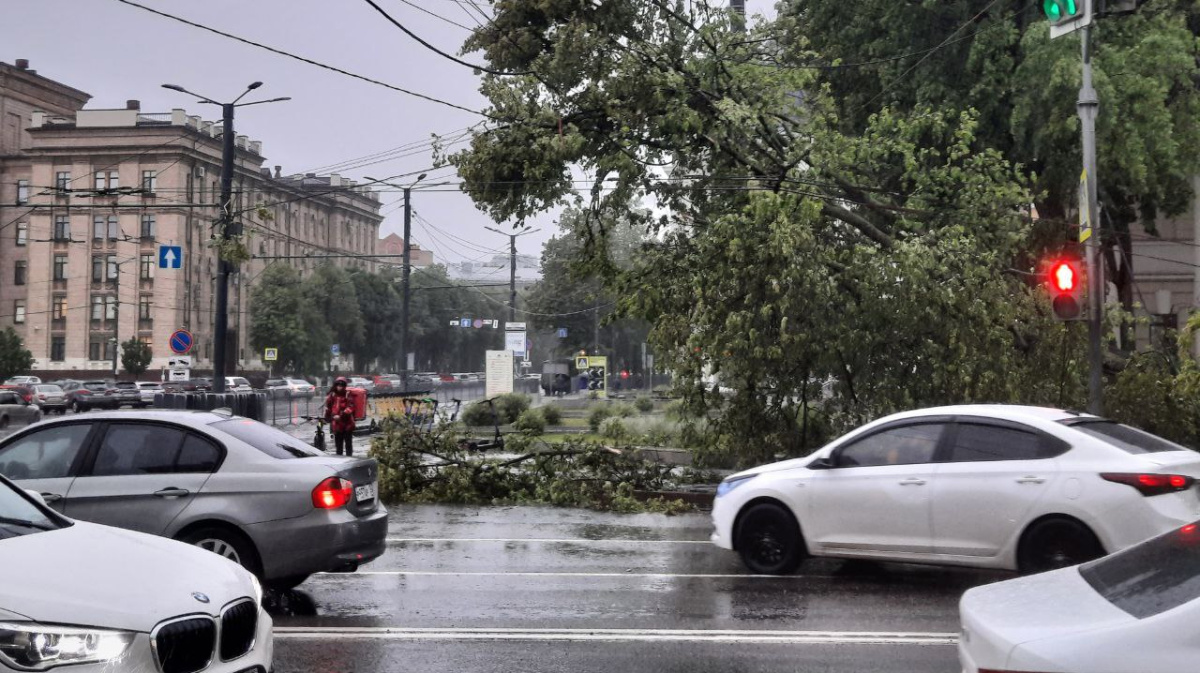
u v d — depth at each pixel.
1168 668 3.80
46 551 5.25
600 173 20.92
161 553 5.62
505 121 20.91
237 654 5.29
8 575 4.83
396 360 103.56
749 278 17.98
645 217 21.70
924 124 21.20
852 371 18.31
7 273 87.50
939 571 10.80
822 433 18.73
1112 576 4.70
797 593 9.65
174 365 32.56
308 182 104.44
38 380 75.31
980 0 24.53
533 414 35.88
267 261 91.56
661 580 10.35
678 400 20.17
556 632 8.11
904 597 9.46
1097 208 15.19
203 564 5.62
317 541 8.70
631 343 86.88
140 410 9.44
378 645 7.72
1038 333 18.69
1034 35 22.33
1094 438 9.32
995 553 9.40
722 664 7.18
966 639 4.57
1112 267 29.31
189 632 4.94
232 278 89.88
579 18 20.27
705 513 16.50
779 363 18.19
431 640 7.87
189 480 8.80
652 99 20.06
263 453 9.02
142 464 8.91
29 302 85.88
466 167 20.73
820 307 17.73
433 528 14.65
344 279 90.88
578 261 22.23
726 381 18.78
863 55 26.22
